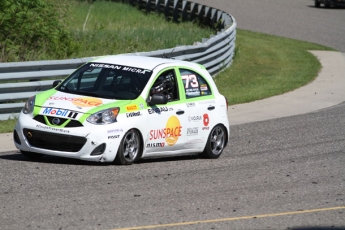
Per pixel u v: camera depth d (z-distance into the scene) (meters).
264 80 72.19
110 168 33.72
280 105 59.16
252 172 35.53
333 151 42.44
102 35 82.44
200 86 38.72
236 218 26.58
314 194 31.31
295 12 141.12
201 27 107.75
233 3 152.00
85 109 33.59
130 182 31.27
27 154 35.03
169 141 36.31
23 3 61.34
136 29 94.31
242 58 85.25
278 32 114.94
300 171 36.38
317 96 64.00
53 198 27.78
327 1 148.12
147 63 37.19
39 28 62.62
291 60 86.94
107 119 33.50
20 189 28.94
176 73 37.50
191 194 29.95
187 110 37.22
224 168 36.28
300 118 53.81
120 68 36.53
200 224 25.45
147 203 27.94
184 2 115.25
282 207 28.70
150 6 126.62
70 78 36.53
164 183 31.66
